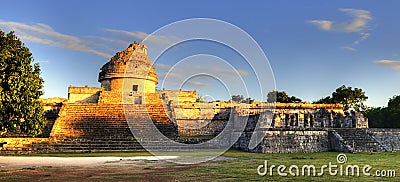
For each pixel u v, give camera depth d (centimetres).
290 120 3083
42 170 1492
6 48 2273
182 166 1634
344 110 4366
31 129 2289
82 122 3322
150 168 1559
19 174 1366
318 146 2683
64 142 2656
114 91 4475
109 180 1212
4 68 2180
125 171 1452
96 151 2528
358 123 3278
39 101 2361
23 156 2192
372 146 2731
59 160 1942
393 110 5047
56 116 3747
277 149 2539
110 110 3634
